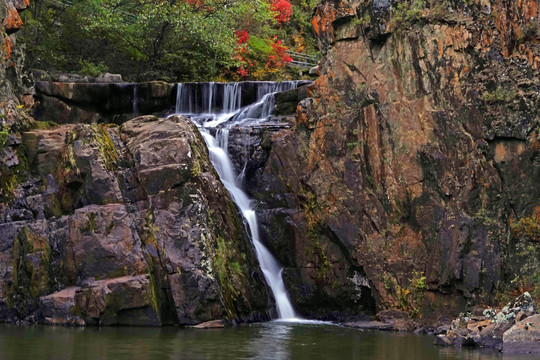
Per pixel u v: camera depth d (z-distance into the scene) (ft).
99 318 51.85
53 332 47.67
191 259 53.93
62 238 55.16
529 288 52.85
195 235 54.75
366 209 59.06
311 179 61.62
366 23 61.67
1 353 38.17
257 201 63.82
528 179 55.01
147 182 56.75
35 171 60.44
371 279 57.72
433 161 57.00
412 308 55.67
